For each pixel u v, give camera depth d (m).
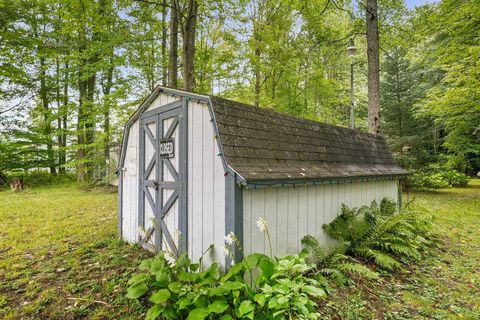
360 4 8.23
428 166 12.70
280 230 3.33
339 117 16.80
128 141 4.91
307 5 8.78
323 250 3.90
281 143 3.70
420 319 2.78
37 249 4.37
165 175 3.96
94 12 6.41
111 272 3.54
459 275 3.84
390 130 13.20
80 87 12.27
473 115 10.06
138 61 10.09
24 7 9.36
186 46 7.17
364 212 4.78
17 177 13.17
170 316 2.43
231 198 2.83
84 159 11.27
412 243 4.56
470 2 7.81
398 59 12.62
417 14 9.04
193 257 3.40
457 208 8.35
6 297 2.97
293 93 12.31
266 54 11.38
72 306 2.82
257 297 2.27
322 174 3.80
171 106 3.82
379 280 3.54
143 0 6.66
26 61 9.71
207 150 3.18
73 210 7.29
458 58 9.04
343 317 2.74
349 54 8.41
